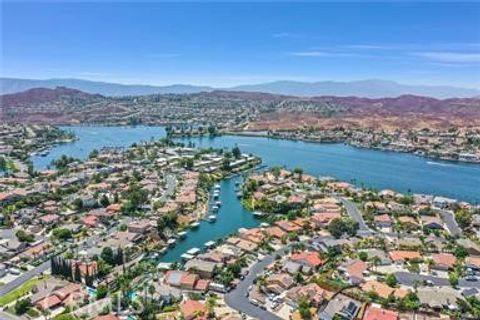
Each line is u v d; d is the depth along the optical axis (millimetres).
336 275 168875
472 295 152500
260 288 157625
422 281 164875
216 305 148000
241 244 195625
